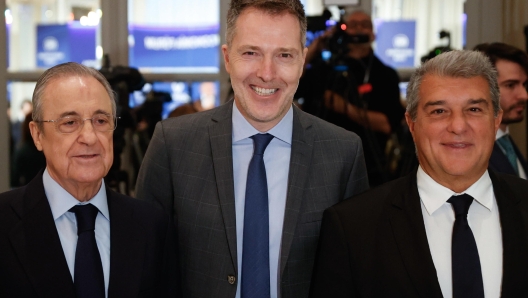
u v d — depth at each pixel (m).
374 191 1.70
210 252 1.75
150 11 3.91
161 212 1.73
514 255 1.50
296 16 1.69
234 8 1.71
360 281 1.59
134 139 3.65
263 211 1.73
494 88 1.56
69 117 1.52
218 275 1.73
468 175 1.55
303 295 1.76
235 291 1.71
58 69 1.56
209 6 3.87
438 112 1.55
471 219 1.57
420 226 1.56
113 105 1.62
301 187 1.77
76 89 1.53
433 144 1.55
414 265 1.53
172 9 3.90
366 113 3.37
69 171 1.52
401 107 3.45
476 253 1.51
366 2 3.72
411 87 1.62
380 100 3.44
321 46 3.38
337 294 1.61
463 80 1.53
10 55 3.99
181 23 3.90
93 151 1.54
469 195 1.57
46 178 1.60
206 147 1.83
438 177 1.58
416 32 3.73
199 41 3.89
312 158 1.83
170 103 3.80
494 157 2.52
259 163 1.77
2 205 1.56
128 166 3.64
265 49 1.66
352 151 1.89
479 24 3.68
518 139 3.55
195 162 1.82
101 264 1.55
